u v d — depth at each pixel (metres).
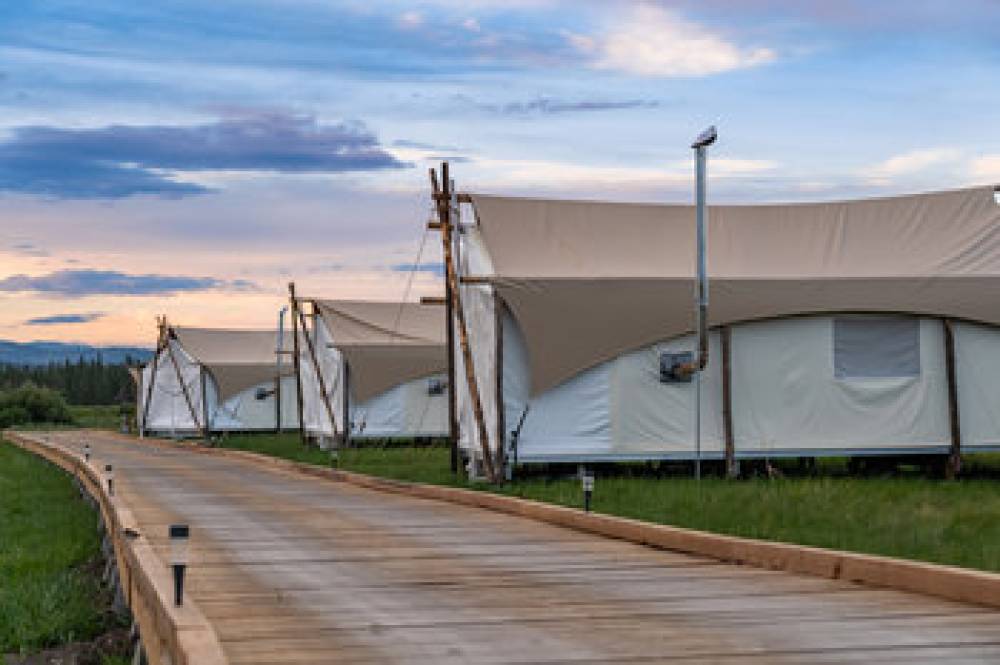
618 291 28.31
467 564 15.36
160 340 68.44
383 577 14.27
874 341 28.97
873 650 9.78
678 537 16.52
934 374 28.86
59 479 43.72
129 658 13.88
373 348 47.06
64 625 16.28
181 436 67.88
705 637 10.45
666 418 28.53
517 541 17.84
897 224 31.80
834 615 11.40
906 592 12.68
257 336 70.25
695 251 31.02
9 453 60.97
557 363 28.02
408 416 47.72
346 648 10.16
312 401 52.06
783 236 31.73
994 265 30.08
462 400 32.44
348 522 20.81
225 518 21.66
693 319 28.27
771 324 28.77
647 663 9.44
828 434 28.73
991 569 13.58
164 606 10.62
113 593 18.50
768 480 27.05
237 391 66.00
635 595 12.80
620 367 28.50
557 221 31.25
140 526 20.27
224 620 11.50
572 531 19.16
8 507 33.66
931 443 28.75
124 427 81.31
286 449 48.16
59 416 115.44
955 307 28.52
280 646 10.27
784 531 17.34
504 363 28.30
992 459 32.38
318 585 13.66
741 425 28.56
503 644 10.27
